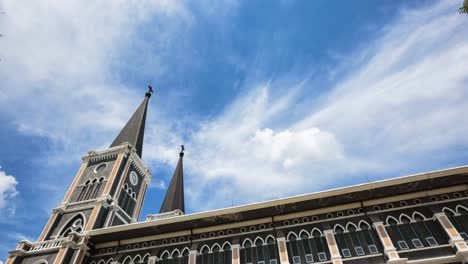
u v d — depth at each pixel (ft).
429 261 59.52
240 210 77.20
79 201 110.83
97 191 113.19
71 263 81.05
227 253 75.56
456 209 67.05
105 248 87.30
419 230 66.33
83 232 91.20
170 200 147.95
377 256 64.23
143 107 170.30
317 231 72.95
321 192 73.00
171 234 84.12
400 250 63.62
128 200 122.01
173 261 78.23
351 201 74.95
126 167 124.36
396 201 72.54
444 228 63.62
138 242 85.92
